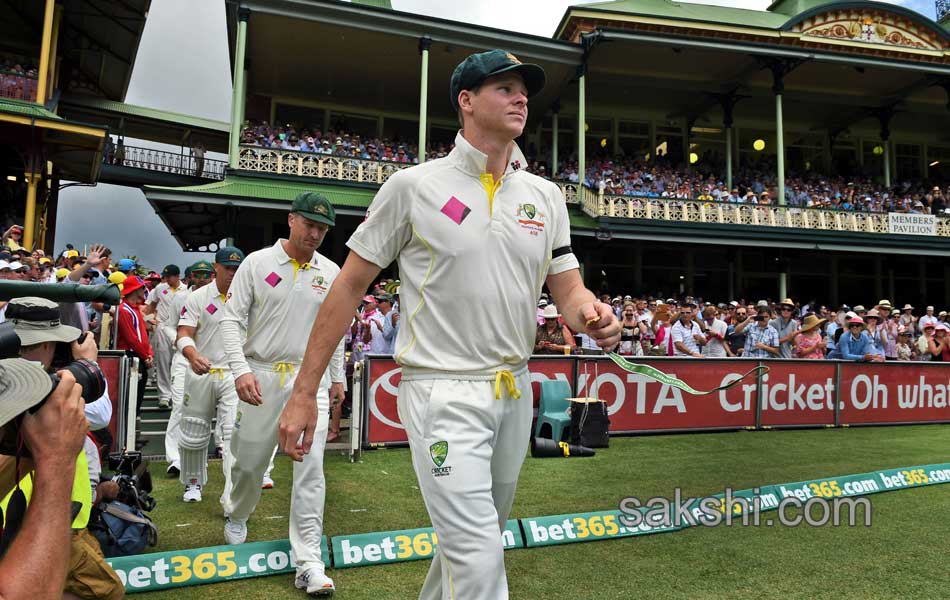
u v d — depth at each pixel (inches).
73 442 46.7
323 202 138.0
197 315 186.2
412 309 76.0
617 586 127.3
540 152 880.3
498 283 74.4
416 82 779.4
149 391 412.2
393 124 858.8
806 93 874.8
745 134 959.0
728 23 758.5
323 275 142.6
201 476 186.9
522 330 77.3
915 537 158.1
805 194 868.6
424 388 73.7
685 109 912.9
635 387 304.2
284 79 775.7
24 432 45.2
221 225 722.2
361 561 137.6
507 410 75.9
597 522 158.4
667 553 146.4
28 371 45.5
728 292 858.8
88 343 102.0
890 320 493.0
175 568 126.6
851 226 789.2
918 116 957.8
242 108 637.9
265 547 135.2
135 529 130.0
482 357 74.1
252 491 139.9
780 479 217.8
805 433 317.7
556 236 83.2
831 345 467.8
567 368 295.4
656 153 914.7
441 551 70.6
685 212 746.8
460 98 77.3
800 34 775.7
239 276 138.3
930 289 931.3
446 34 668.7
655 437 301.0
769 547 150.6
